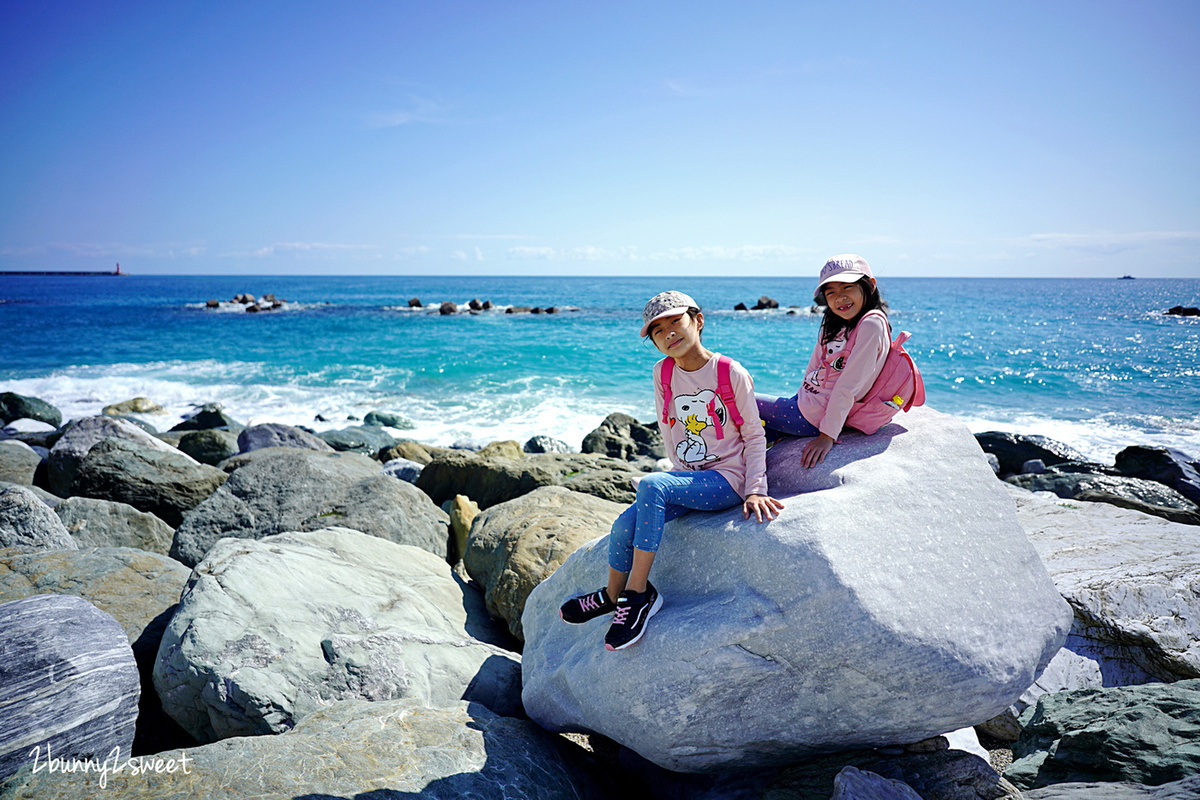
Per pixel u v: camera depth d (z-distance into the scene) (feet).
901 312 173.06
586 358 87.15
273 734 10.15
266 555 13.78
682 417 10.14
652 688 9.08
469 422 54.70
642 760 11.47
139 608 14.05
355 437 46.88
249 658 11.19
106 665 10.20
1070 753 9.60
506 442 40.04
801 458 10.66
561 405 60.29
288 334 116.06
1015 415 55.16
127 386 70.28
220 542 14.08
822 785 9.17
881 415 10.81
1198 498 32.24
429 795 8.59
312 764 8.71
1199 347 94.84
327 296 279.69
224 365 83.46
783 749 9.45
